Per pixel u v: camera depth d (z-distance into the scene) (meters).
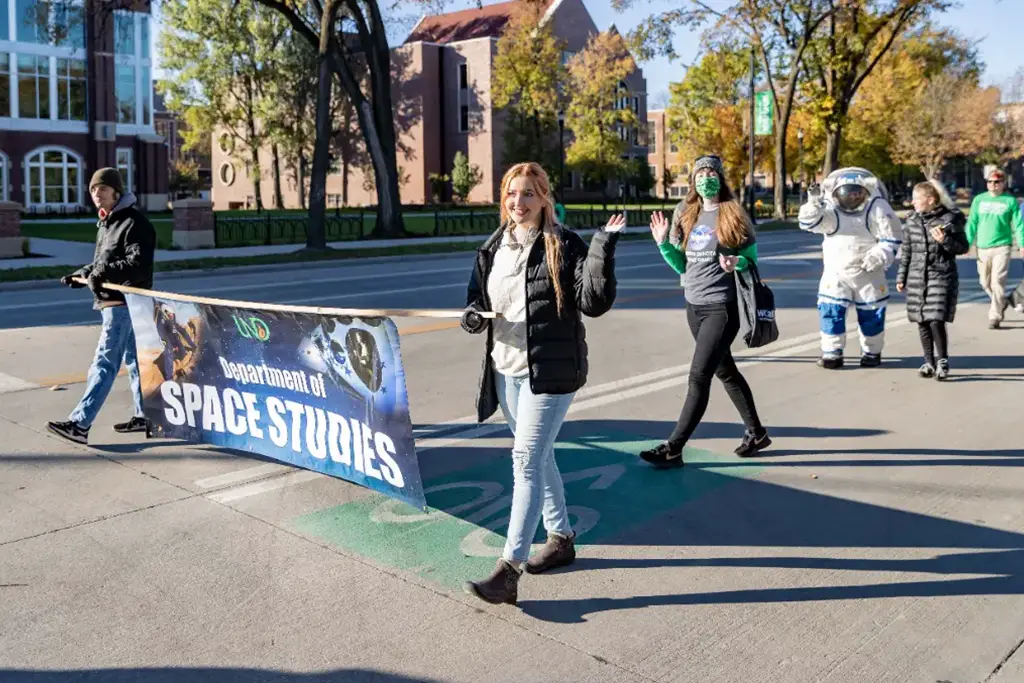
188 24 58.25
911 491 5.39
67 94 51.00
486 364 4.11
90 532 4.73
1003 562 4.38
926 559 4.42
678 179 83.19
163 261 20.72
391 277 18.78
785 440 6.45
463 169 66.12
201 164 107.00
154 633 3.70
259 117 61.97
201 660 3.50
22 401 7.52
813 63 43.72
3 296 15.34
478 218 38.38
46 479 5.54
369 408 4.59
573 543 4.51
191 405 5.82
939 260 8.26
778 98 49.50
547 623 3.79
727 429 6.75
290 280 18.20
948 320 8.30
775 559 4.43
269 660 3.50
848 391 7.94
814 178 62.59
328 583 4.14
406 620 3.81
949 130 63.19
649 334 10.89
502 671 3.42
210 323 5.52
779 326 11.52
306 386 4.99
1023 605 3.94
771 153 57.06
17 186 49.69
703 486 5.49
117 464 5.82
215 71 60.12
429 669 3.44
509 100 59.16
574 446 6.30
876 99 58.50
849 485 5.50
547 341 3.89
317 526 4.81
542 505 4.00
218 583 4.14
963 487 5.45
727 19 39.28
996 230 10.96
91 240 28.89
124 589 4.08
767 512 5.06
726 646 3.60
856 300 8.77
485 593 3.85
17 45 48.75
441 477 5.64
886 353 9.70
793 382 8.32
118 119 52.66
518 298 3.94
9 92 48.94
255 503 5.14
